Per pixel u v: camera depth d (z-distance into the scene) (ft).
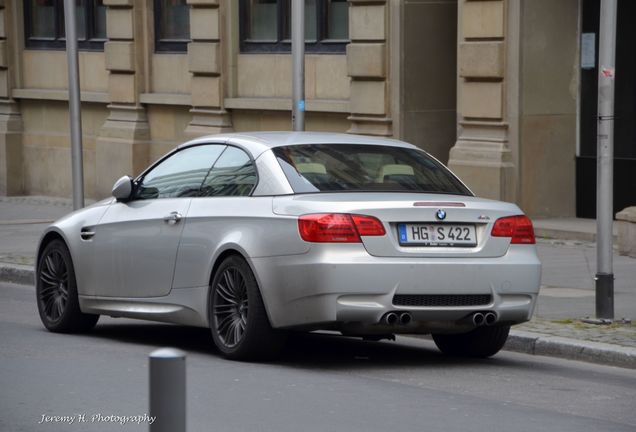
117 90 106.11
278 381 38.19
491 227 40.55
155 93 104.12
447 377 39.91
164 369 19.49
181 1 102.68
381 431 31.60
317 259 38.58
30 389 36.60
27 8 118.11
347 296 38.65
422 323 39.70
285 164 41.50
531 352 45.03
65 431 31.32
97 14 111.24
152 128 104.99
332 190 40.73
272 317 39.91
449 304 39.81
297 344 46.44
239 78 96.89
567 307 52.21
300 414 33.50
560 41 79.66
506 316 40.78
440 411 34.24
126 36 104.78
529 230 41.45
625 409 35.32
